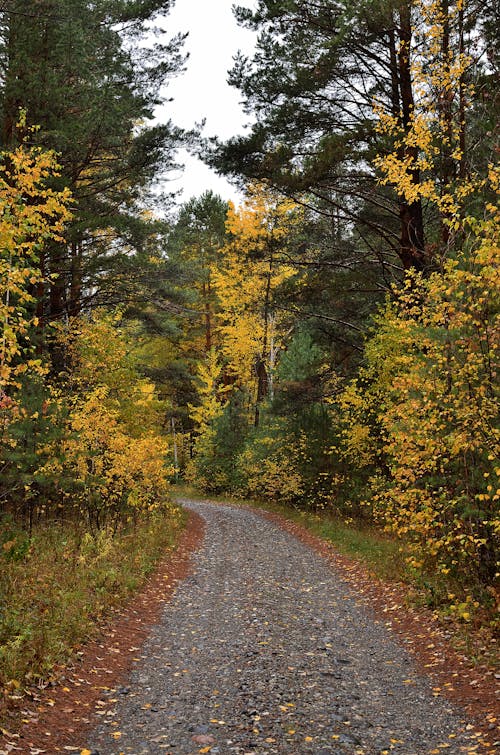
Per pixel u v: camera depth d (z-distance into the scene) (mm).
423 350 10539
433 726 5512
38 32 15109
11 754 4621
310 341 24375
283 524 21250
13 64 14484
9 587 8602
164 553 14461
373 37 14312
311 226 21312
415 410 9172
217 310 41344
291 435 22203
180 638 8289
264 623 9031
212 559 14672
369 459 17922
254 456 27953
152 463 15141
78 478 13789
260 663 7246
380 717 5742
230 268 30312
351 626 8977
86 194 17953
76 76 16125
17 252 7645
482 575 8820
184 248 38688
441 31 11586
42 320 16969
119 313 18969
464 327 8078
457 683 6441
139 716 5707
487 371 8086
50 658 6547
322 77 15305
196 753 4980
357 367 20188
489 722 5426
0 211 7223
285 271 27281
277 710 5895
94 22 17078
